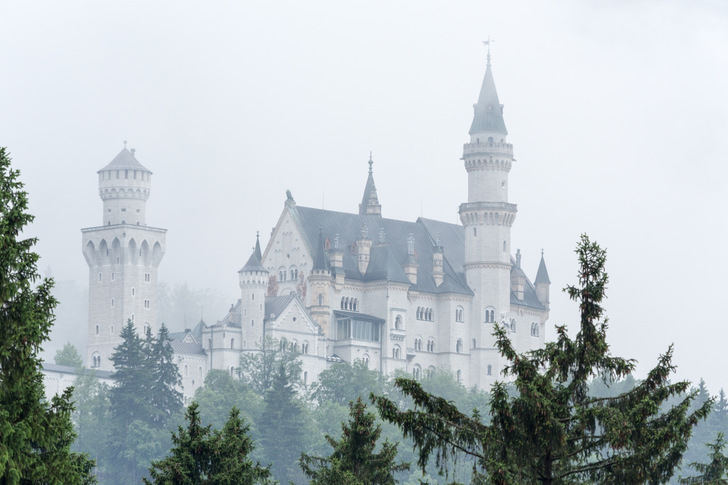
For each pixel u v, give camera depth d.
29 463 78.75
